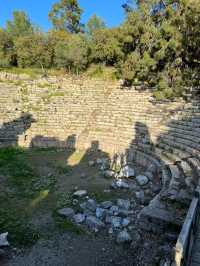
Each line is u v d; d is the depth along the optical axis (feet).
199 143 53.57
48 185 48.14
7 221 35.60
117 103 87.04
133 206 40.16
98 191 45.68
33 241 31.53
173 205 34.42
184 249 19.47
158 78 89.97
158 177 50.72
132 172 52.54
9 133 76.69
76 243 31.45
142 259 27.55
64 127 80.23
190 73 87.71
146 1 101.96
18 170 55.21
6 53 124.16
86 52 116.78
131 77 93.30
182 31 86.74
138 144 66.69
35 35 124.77
